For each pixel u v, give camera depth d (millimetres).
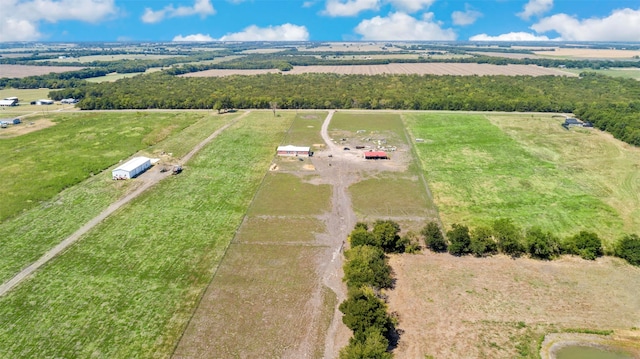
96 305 49625
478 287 53719
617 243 62375
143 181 88438
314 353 42562
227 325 46531
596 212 74312
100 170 94562
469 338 44906
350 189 84688
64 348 43031
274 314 48344
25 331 45344
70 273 55750
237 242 64188
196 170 95125
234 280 54688
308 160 102000
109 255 60094
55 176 89812
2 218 70500
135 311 48719
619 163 98750
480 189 84438
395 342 44219
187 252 61219
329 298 51125
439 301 50938
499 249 62219
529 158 102875
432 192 83062
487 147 111875
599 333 45719
